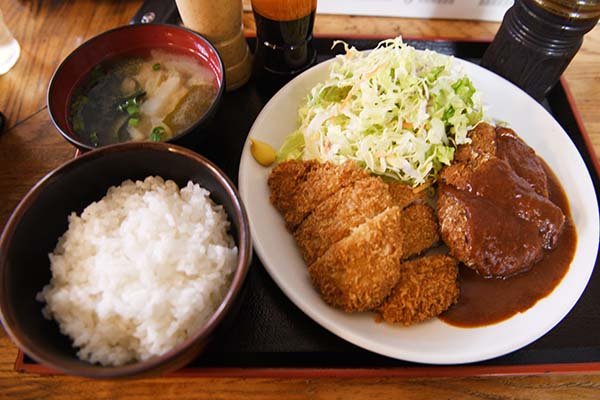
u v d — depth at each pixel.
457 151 0.34
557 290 0.29
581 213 0.32
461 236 0.29
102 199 0.27
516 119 0.36
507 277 0.30
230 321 0.24
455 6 0.42
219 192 0.26
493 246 0.29
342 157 0.33
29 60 0.39
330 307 0.27
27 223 0.23
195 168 0.26
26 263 0.23
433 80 0.35
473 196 0.31
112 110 0.32
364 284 0.26
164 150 0.25
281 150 0.34
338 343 0.27
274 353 0.26
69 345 0.23
